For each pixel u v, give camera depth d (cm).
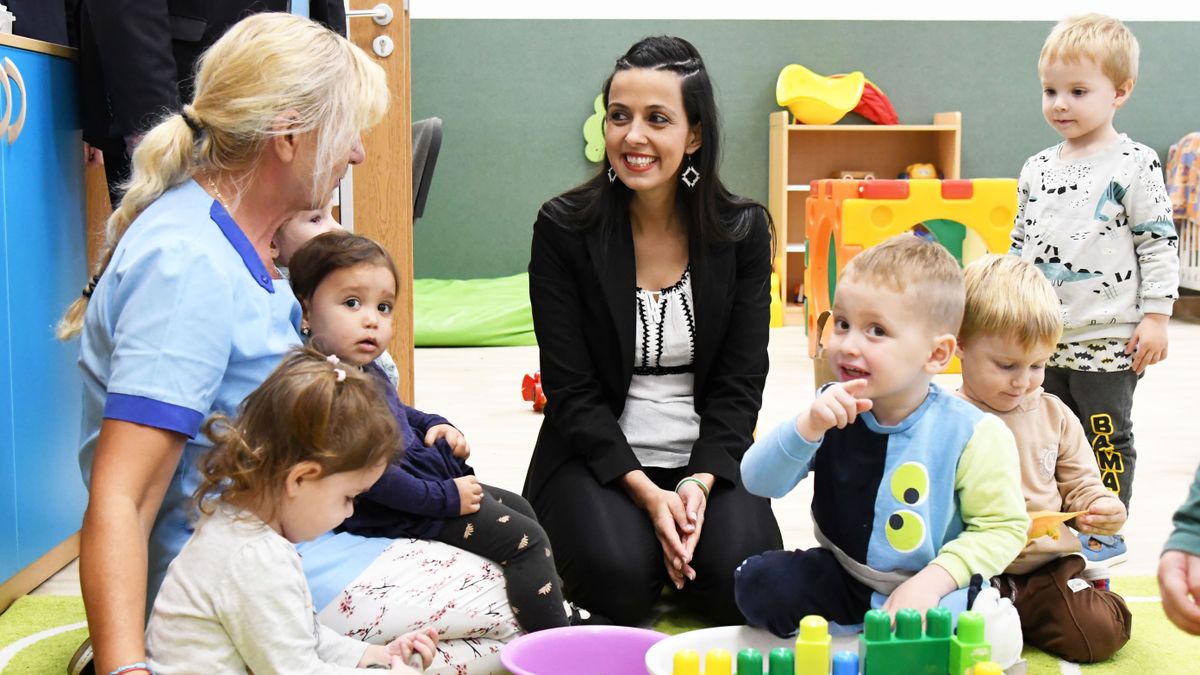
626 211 198
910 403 159
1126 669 178
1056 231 248
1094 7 607
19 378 204
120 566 121
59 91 219
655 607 202
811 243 482
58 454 220
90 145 235
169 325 128
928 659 134
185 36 228
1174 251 239
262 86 135
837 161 603
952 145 588
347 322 168
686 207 198
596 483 195
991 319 173
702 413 204
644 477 192
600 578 186
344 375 129
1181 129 602
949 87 606
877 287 153
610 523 189
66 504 224
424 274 620
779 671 134
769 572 166
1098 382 243
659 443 202
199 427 132
